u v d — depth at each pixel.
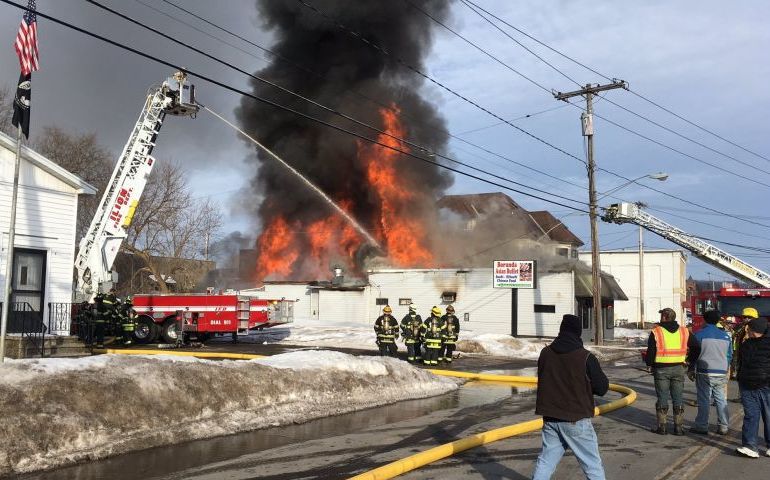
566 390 4.90
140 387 7.50
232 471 6.11
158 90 19.31
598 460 4.89
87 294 18.47
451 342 17.22
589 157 26.86
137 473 5.96
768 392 7.03
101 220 18.88
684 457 6.96
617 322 58.31
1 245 14.66
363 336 23.97
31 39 11.00
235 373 8.87
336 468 6.30
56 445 6.25
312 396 9.60
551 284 30.19
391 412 9.68
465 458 6.81
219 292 23.86
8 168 14.91
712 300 19.11
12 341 13.93
